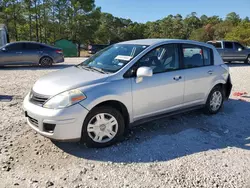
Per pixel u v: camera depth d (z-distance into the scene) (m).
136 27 74.56
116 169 3.12
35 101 3.53
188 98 4.62
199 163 3.29
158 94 4.11
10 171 3.03
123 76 3.76
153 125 4.57
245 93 7.34
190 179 2.93
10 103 5.75
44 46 13.14
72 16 36.00
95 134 3.59
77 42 36.84
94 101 3.43
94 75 3.75
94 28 37.28
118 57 4.14
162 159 3.38
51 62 13.25
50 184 2.80
